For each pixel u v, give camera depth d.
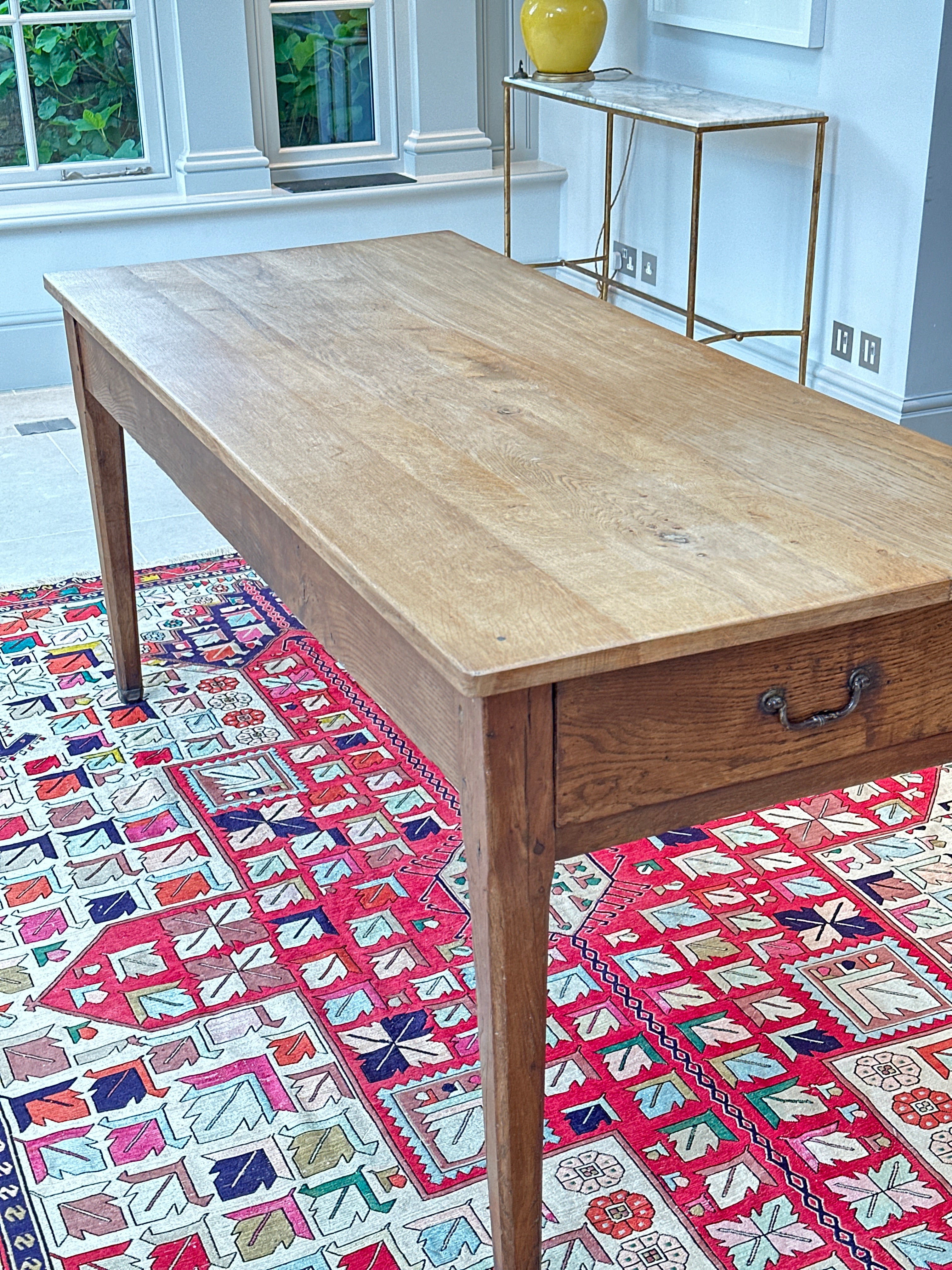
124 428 2.68
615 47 5.27
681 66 4.88
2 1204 1.81
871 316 4.16
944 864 2.47
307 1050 2.07
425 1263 1.71
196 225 5.18
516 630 1.40
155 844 2.57
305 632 3.39
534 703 1.38
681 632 1.38
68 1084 2.01
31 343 5.12
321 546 1.65
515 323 2.53
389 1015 2.14
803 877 2.45
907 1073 2.00
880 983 2.18
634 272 5.42
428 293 2.73
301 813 2.66
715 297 4.93
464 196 5.61
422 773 2.80
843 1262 1.70
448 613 1.44
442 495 1.76
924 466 1.84
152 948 2.29
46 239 4.99
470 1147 1.89
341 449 1.92
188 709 3.04
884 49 3.87
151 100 5.15
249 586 3.64
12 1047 2.08
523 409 2.08
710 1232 1.74
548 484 1.79
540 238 5.88
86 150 5.17
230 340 2.43
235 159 5.21
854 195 4.11
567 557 1.57
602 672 1.39
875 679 1.56
